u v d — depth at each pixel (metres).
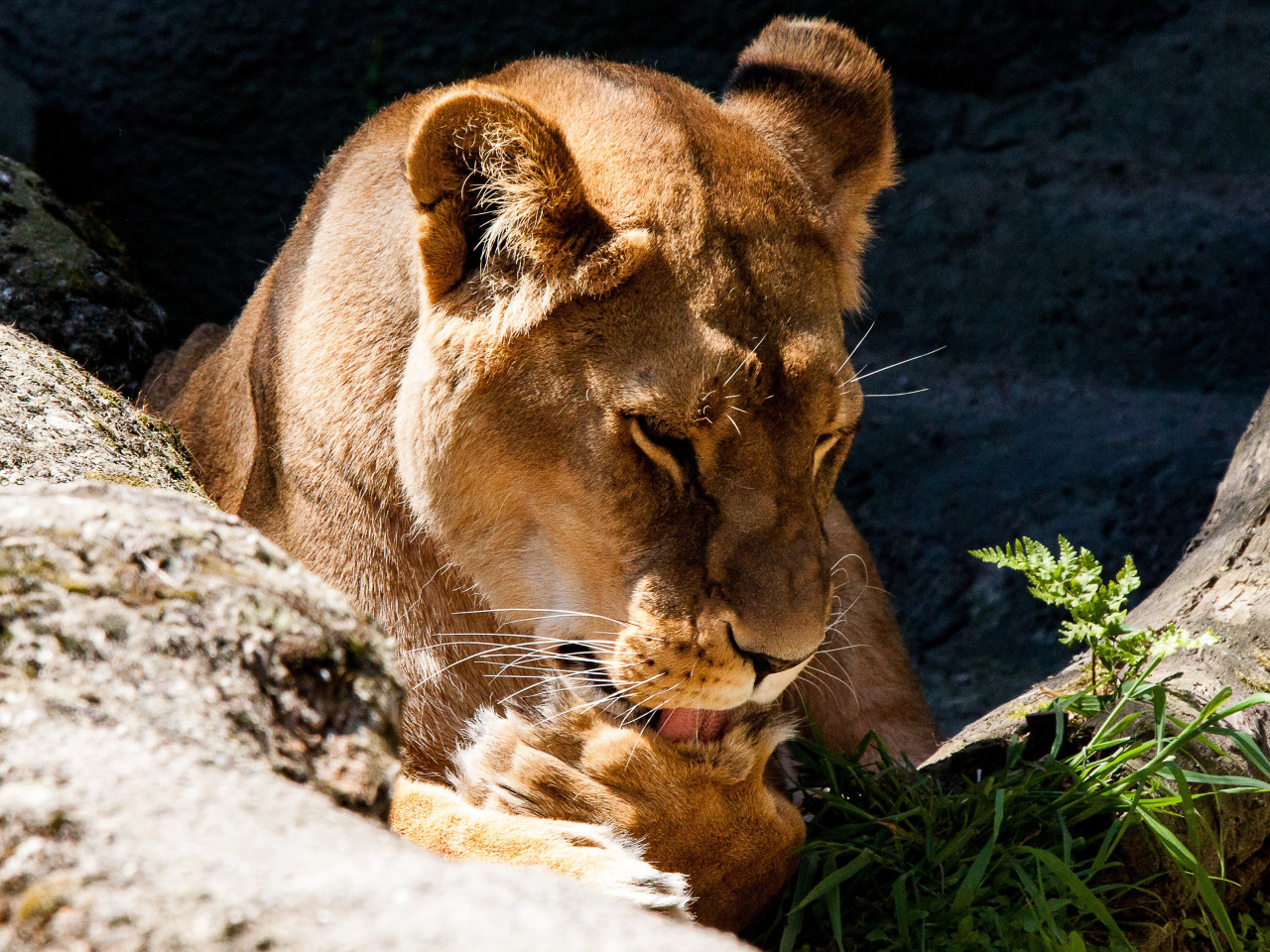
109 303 10.78
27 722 2.92
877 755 8.86
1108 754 6.27
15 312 10.28
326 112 15.95
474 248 5.95
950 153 17.92
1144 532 14.07
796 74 7.12
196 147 15.64
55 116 15.53
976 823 5.87
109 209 15.52
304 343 6.74
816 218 6.39
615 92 6.35
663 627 5.65
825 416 5.93
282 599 3.42
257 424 7.25
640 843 5.74
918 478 15.28
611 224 5.73
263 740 3.18
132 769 2.84
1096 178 17.69
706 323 5.66
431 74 16.09
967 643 13.94
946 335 17.16
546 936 2.45
